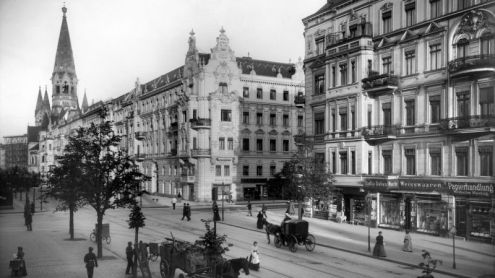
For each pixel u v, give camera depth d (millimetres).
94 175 28750
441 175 36188
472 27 33969
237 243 33812
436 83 36688
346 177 44375
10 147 193750
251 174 77312
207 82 74188
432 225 36719
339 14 47594
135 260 22688
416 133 38406
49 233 39281
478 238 32938
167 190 86438
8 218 52875
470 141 33938
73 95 179250
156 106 92938
